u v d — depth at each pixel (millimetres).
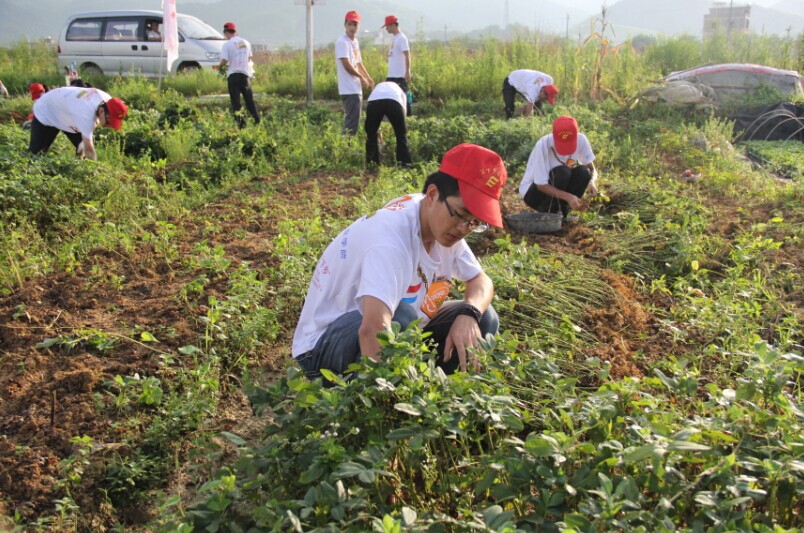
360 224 2965
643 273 5359
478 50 17547
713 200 7324
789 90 13523
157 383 3643
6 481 3107
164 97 14414
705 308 4293
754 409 2531
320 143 9703
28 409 3613
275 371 4141
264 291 4793
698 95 12664
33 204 6395
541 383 3172
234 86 11438
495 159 2689
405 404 2393
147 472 3223
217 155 9008
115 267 5438
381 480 2521
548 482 2289
